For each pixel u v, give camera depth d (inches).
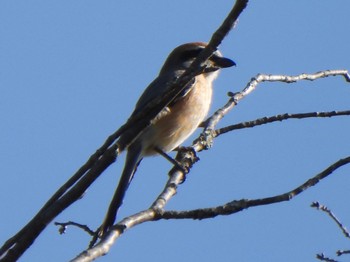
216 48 231.1
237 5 227.3
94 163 214.4
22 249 206.7
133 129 232.1
